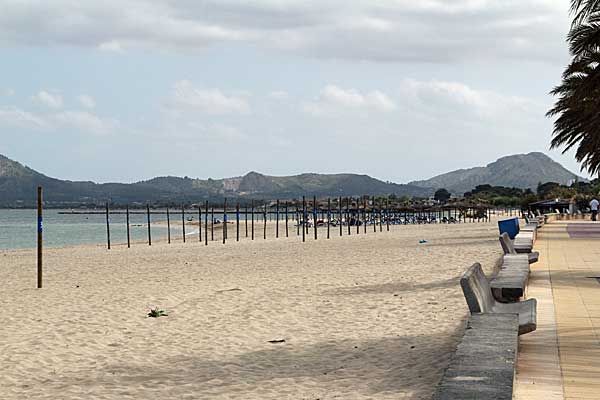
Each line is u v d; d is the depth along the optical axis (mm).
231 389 8648
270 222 129750
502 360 6016
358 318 13234
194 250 42906
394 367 9242
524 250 18922
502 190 178125
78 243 67562
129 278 23516
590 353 8375
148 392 8773
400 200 151500
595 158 33438
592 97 21438
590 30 17891
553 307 11750
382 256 29125
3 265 32688
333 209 137000
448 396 5027
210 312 14938
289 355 10469
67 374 10039
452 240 42094
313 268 24375
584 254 22359
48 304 17422
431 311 13484
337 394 8102
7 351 11773
